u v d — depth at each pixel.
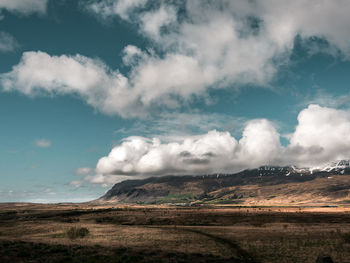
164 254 47.81
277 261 43.44
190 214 193.75
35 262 38.75
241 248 56.34
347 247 54.22
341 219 131.12
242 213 194.50
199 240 69.12
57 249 50.22
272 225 111.19
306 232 79.62
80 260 40.28
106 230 101.00
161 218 166.50
